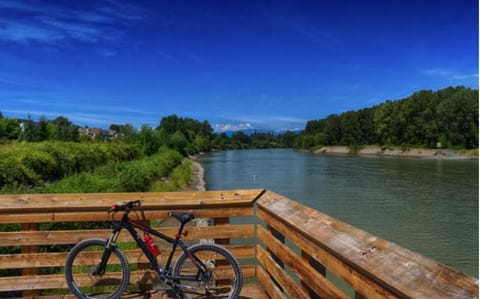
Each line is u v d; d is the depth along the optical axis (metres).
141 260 3.13
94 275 2.99
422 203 15.79
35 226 3.05
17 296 3.88
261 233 3.22
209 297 2.95
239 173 30.92
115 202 3.02
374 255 1.62
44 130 29.45
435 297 1.23
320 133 93.38
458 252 9.20
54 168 12.84
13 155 10.82
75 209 2.99
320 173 29.89
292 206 2.67
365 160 48.28
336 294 1.90
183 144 56.56
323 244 1.97
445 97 58.91
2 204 2.91
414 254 1.46
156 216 3.11
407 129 62.53
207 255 3.09
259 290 3.19
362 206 15.22
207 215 3.22
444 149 53.97
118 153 22.61
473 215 13.34
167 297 3.03
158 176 19.20
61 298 3.05
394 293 1.42
